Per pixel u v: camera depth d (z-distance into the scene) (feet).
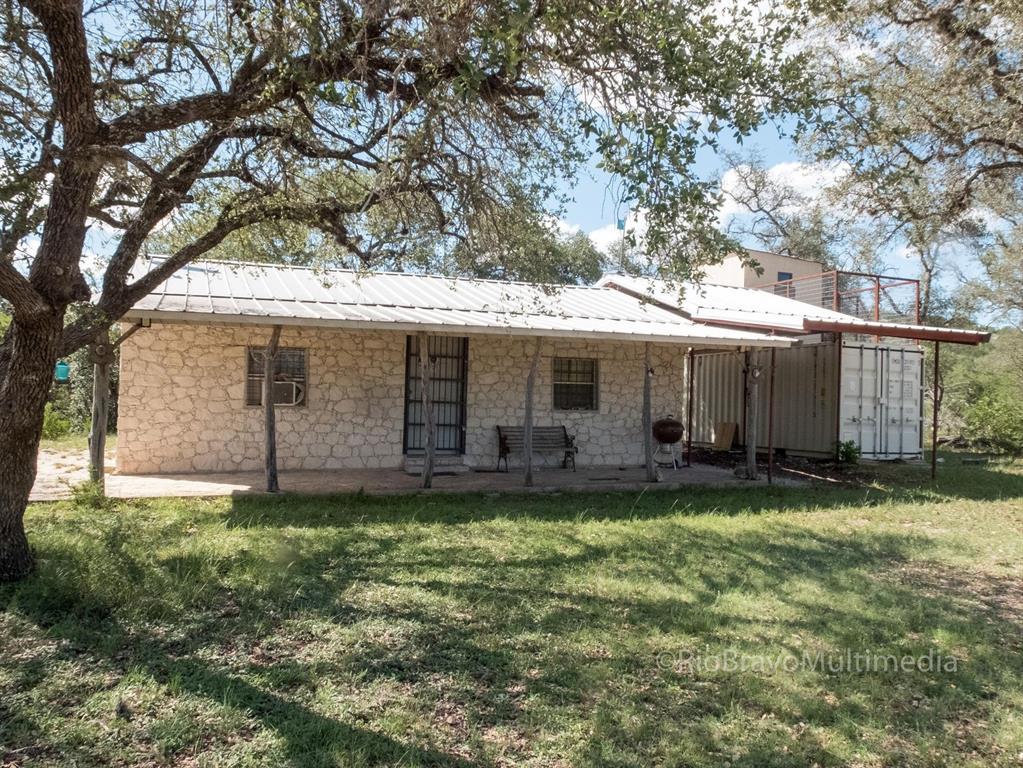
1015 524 32.42
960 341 47.73
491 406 45.91
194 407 39.40
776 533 28.73
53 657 13.87
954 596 20.98
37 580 17.58
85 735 11.20
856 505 36.58
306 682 13.48
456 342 45.75
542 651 15.49
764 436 58.59
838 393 52.65
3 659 13.69
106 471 38.99
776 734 12.45
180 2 19.88
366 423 42.78
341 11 17.83
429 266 28.07
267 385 33.09
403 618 17.06
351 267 33.53
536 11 16.03
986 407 70.44
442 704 12.99
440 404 45.44
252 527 25.84
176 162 21.42
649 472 40.86
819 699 13.85
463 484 38.04
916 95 33.30
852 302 62.69
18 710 11.87
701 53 16.06
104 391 30.71
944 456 63.26
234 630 15.78
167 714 11.96
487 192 24.26
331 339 42.06
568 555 23.81
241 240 29.35
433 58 17.93
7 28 18.11
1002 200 42.39
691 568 22.66
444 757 11.20
